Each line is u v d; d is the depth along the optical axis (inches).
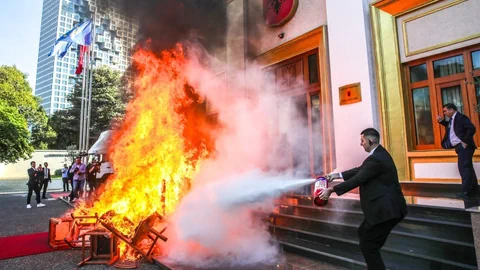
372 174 102.1
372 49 221.6
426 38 203.2
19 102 1194.6
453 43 190.1
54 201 450.0
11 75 1211.2
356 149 217.3
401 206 100.3
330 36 241.6
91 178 433.7
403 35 214.1
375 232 101.8
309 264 147.9
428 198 160.6
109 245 163.8
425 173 197.9
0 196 529.0
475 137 182.9
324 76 252.5
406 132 207.6
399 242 136.6
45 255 175.2
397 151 209.9
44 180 488.4
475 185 156.3
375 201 100.6
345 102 226.7
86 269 152.2
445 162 189.5
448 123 167.3
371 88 214.7
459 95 192.4
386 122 213.0
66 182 618.5
